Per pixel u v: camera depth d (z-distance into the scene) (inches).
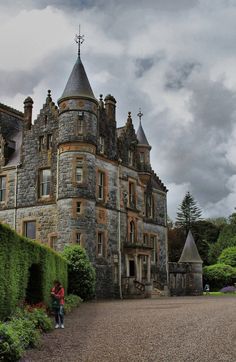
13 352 410.0
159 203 1962.4
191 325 651.5
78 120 1457.9
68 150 1443.2
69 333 591.8
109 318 770.2
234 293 2073.1
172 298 1535.4
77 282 1240.8
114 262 1542.8
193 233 3432.6
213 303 1147.9
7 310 599.8
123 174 1663.4
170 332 584.7
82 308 1000.9
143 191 1800.0
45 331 598.2
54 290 663.8
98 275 1461.6
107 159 1579.7
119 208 1608.0
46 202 1496.1
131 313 859.4
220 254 2829.7
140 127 1873.8
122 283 1553.9
